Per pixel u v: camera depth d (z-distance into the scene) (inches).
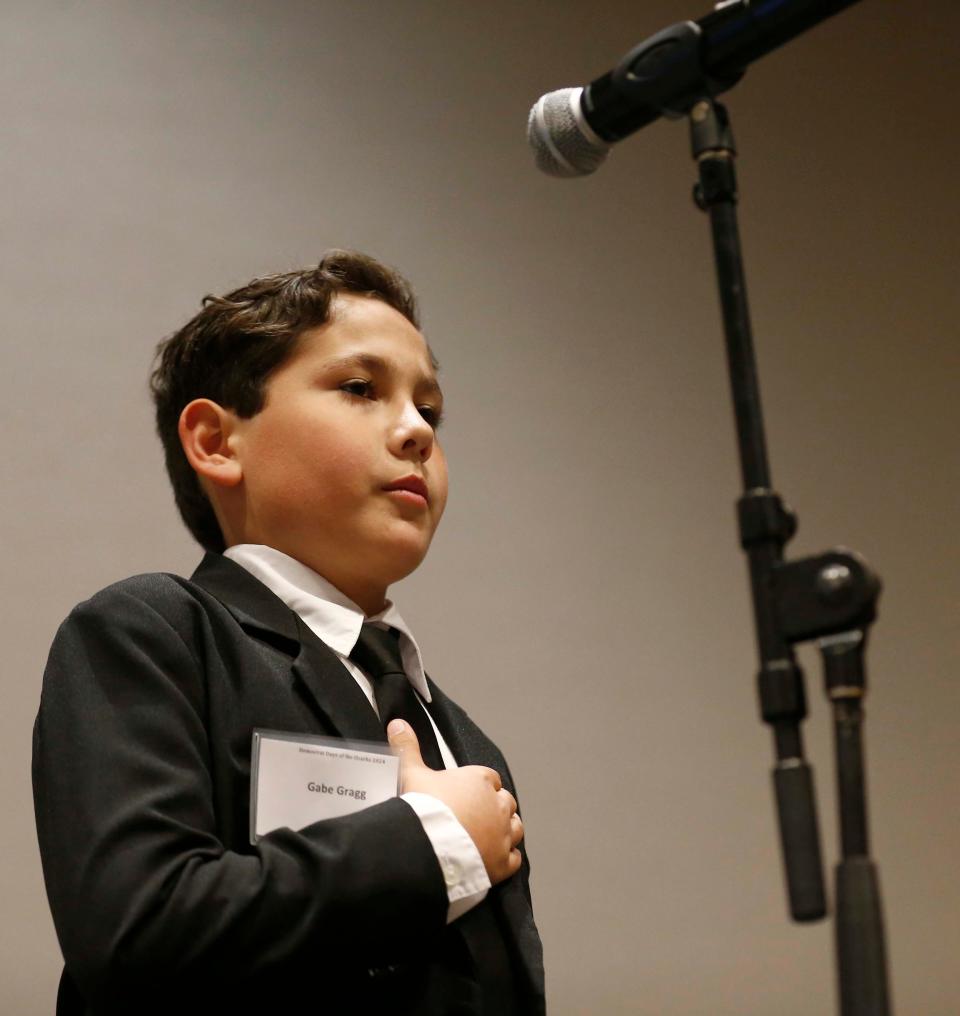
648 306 177.9
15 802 128.6
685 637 165.9
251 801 74.2
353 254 98.8
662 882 154.5
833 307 187.8
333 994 70.9
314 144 164.1
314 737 76.7
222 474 90.0
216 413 91.5
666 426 173.9
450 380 164.2
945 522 183.6
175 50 159.8
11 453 139.3
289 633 82.4
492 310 169.2
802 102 194.9
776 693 57.8
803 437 181.0
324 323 91.6
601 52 184.7
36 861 127.6
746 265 185.5
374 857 69.8
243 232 156.7
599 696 159.3
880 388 186.4
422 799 74.1
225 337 92.7
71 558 138.2
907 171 196.7
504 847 75.7
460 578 156.9
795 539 176.2
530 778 152.9
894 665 175.6
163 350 102.6
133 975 65.9
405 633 91.7
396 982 72.5
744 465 62.4
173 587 81.8
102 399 144.3
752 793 162.2
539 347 170.2
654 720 160.9
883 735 172.4
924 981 162.4
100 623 78.1
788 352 183.8
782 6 67.4
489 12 180.1
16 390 141.4
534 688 156.3
